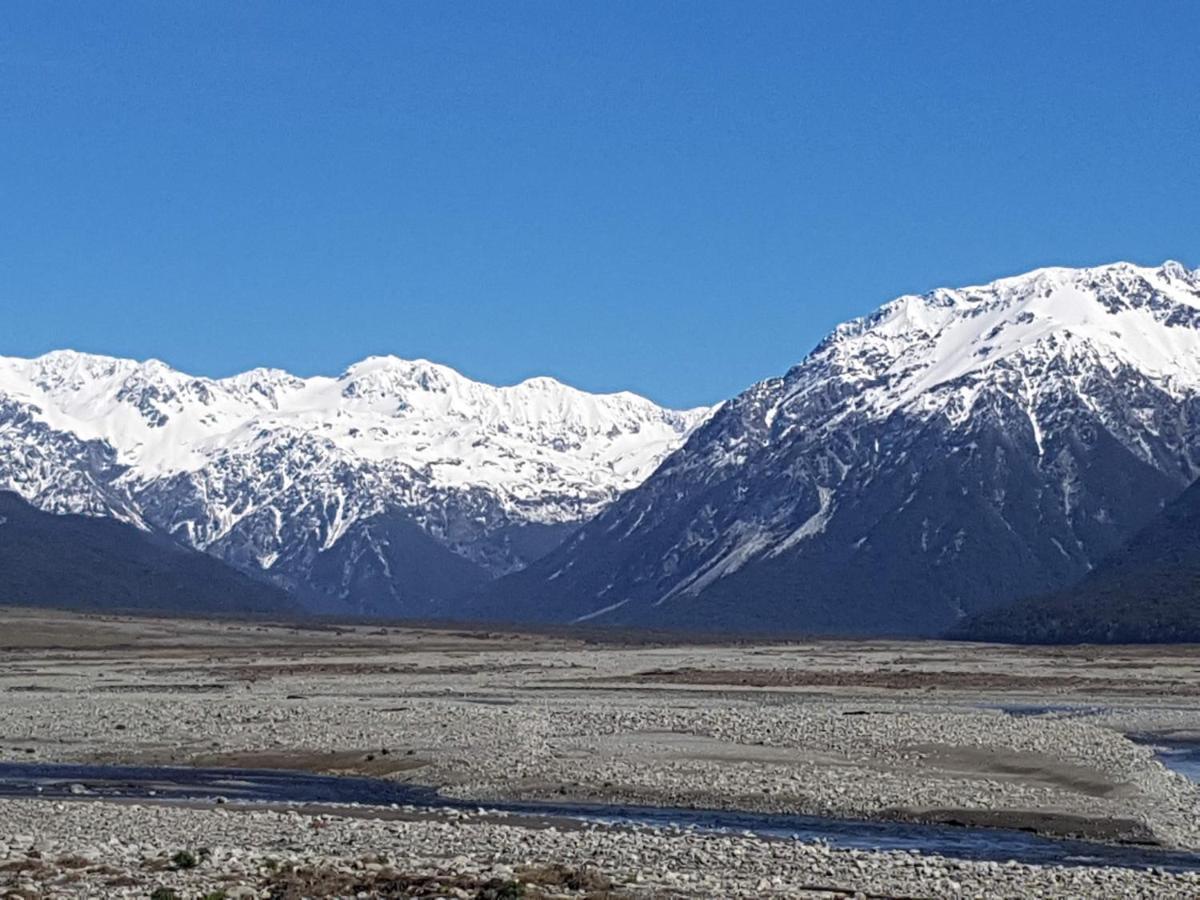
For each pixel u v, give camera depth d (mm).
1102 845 61906
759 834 63344
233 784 81500
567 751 88562
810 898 47344
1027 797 71688
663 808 71438
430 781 81750
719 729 98875
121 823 62750
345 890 47344
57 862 52250
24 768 88750
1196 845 61625
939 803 70500
